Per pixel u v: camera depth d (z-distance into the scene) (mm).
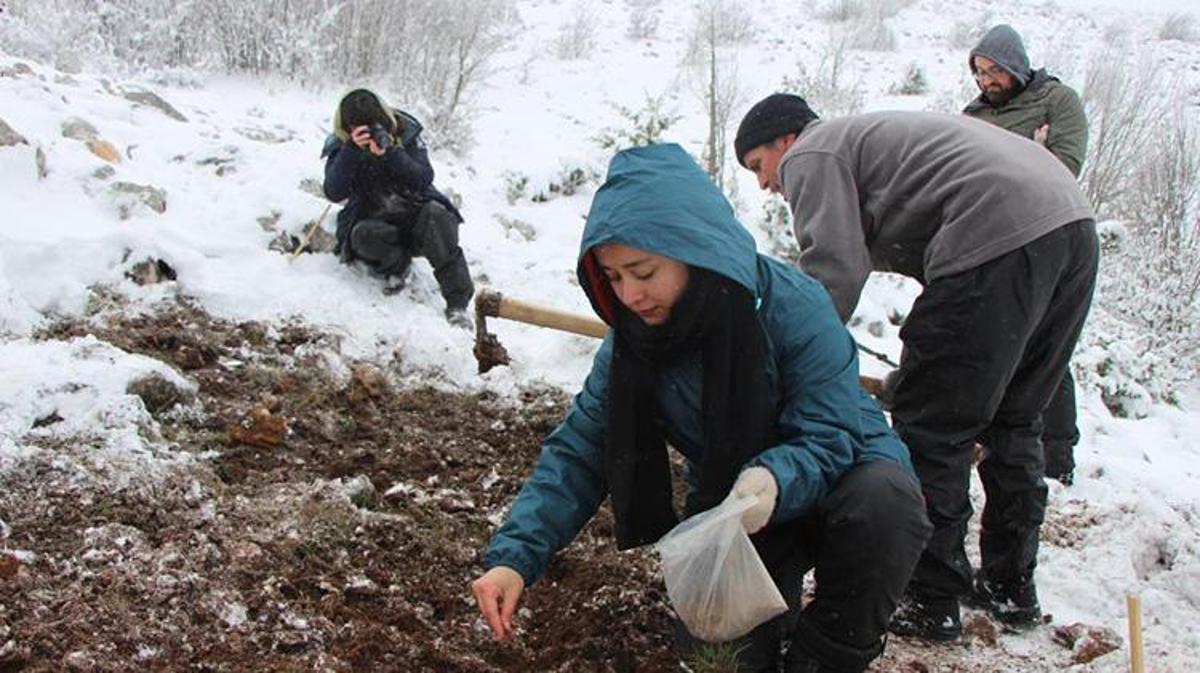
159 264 5418
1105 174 10281
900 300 7766
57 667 2844
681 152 2570
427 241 5789
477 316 3850
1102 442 6434
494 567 2832
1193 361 8914
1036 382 3732
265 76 9867
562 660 3244
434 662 3117
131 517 3520
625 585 3588
